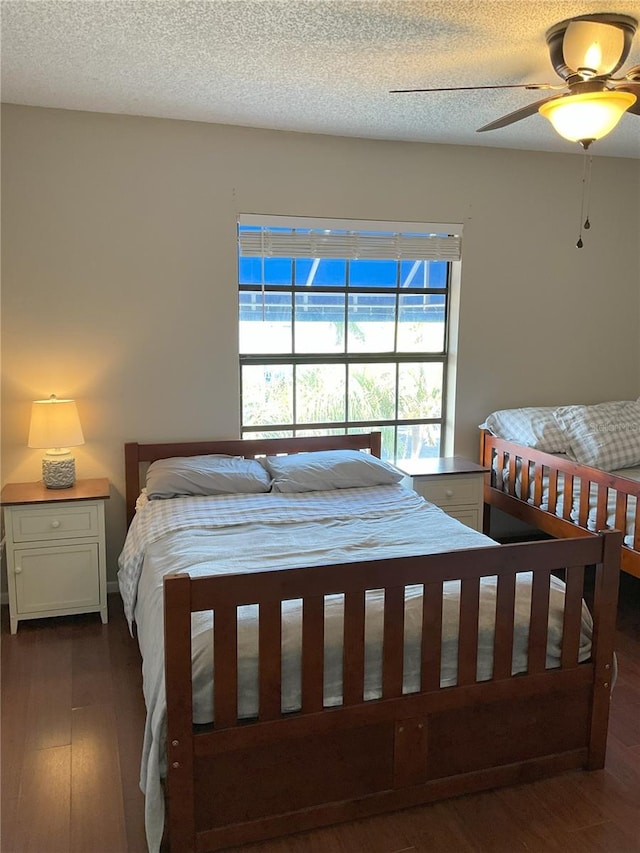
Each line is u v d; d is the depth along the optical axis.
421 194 3.78
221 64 2.54
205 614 1.92
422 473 3.60
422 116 3.22
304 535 2.58
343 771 1.86
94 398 3.39
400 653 1.89
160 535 2.62
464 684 1.95
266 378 3.79
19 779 2.05
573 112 2.08
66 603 3.10
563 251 4.13
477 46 2.36
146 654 2.15
